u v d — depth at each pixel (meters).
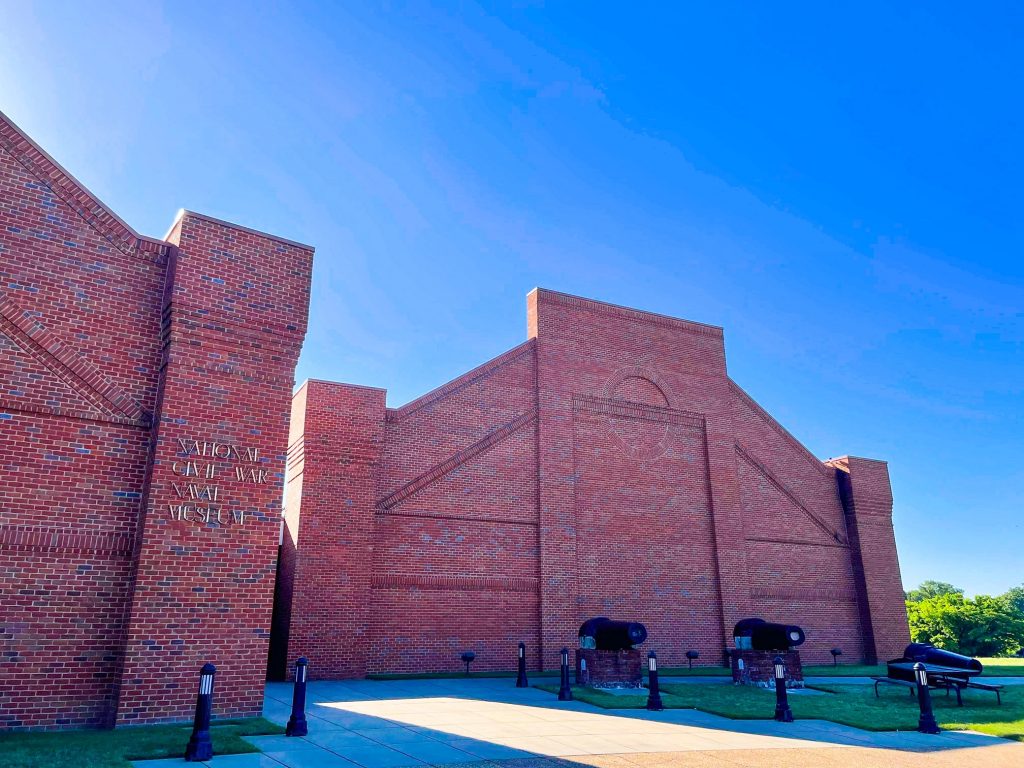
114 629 10.78
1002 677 23.14
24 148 11.52
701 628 23.25
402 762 8.45
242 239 12.80
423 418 20.73
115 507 11.16
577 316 24.27
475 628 19.80
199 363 11.90
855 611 26.61
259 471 12.02
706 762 8.95
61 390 11.12
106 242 12.02
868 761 9.34
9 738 9.27
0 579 10.16
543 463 22.02
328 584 17.89
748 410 26.98
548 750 9.38
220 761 8.25
